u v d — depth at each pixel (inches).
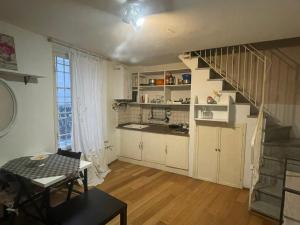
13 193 77.6
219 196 114.7
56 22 87.2
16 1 68.6
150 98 183.2
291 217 87.5
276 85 132.1
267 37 102.3
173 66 170.1
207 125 134.6
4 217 88.5
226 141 128.6
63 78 122.6
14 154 95.0
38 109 105.9
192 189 123.3
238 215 95.7
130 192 118.2
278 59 130.6
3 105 89.7
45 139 110.3
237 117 124.2
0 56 87.2
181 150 145.7
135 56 148.2
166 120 176.4
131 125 182.5
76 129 127.6
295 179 94.8
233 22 83.0
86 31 97.7
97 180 132.9
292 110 128.4
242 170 124.3
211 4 68.0
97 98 144.1
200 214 96.5
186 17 78.6
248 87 139.3
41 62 106.0
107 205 69.8
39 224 85.3
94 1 68.0
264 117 113.0
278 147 107.4
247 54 138.6
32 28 95.2
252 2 66.4
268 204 99.5
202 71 133.5
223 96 127.2
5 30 88.7
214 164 133.5
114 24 88.1
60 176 74.2
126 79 172.4
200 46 120.3
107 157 163.2
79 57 128.0
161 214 96.0
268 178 104.0
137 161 168.2
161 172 151.1
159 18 79.7
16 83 95.2
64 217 62.5
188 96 163.9
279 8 70.1
